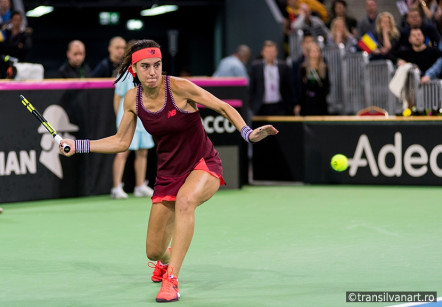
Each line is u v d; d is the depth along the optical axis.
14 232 10.70
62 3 21.81
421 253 8.96
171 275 7.10
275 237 10.04
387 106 16.98
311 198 13.46
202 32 24.72
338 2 19.95
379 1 21.75
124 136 7.49
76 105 13.73
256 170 15.77
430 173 14.38
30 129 13.43
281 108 17.06
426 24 16.72
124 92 13.19
